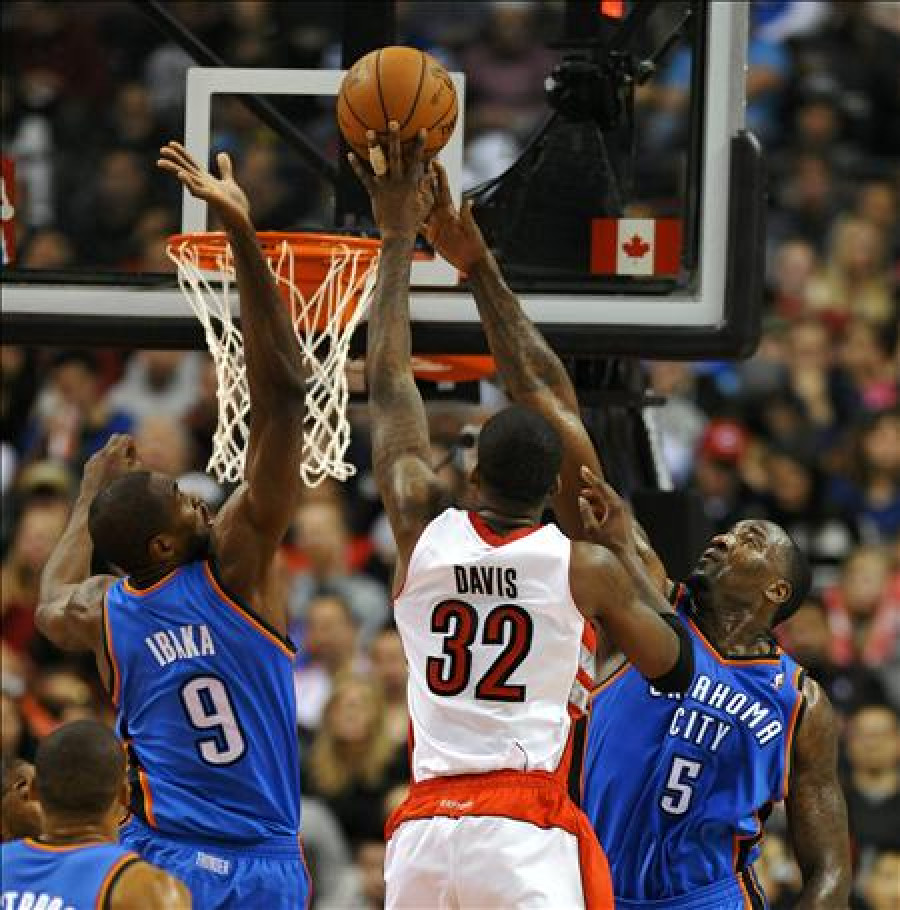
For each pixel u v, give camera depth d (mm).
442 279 19578
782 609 17016
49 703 29297
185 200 20531
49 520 31688
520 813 13891
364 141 15844
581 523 15320
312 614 31375
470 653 13945
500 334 15570
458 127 20062
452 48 37031
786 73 43594
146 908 13258
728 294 19562
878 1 44281
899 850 28391
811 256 40656
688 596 17031
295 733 16047
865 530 35625
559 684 14008
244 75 21062
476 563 13922
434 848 13945
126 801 14211
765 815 16953
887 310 40219
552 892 13812
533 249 20188
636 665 14148
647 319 19672
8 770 15758
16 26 35562
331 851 28656
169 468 33406
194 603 15648
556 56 24344
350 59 21422
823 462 36312
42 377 35844
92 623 15969
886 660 32219
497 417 14188
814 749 16750
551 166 20422
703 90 19781
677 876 16562
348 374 21344
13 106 35219
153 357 35625
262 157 23203
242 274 15266
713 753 16594
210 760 15664
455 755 13945
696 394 37562
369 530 33812
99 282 20312
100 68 35125
